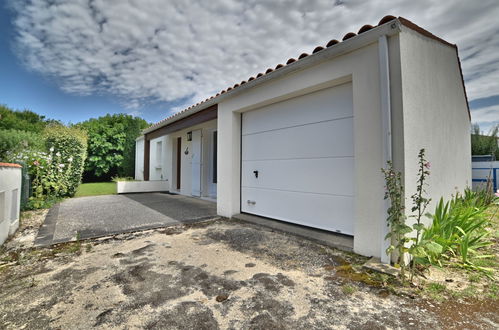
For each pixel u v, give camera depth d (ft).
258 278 8.02
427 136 10.95
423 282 7.69
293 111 13.69
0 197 10.85
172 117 25.62
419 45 10.42
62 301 6.64
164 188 35.47
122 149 59.00
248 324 5.68
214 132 27.40
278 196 14.62
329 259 9.58
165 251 10.57
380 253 9.17
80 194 31.83
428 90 11.28
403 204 8.60
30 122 58.23
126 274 8.30
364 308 6.33
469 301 6.65
